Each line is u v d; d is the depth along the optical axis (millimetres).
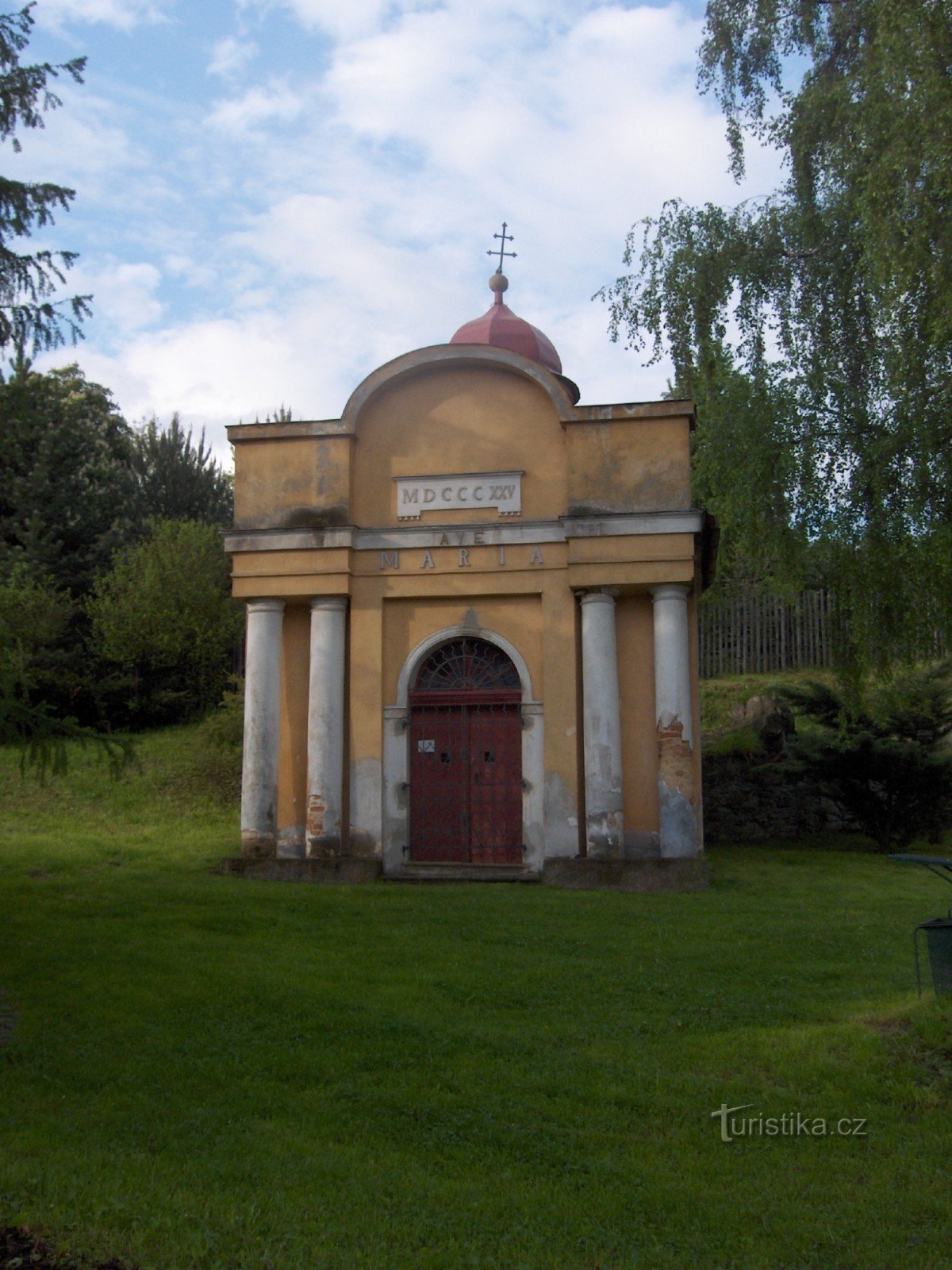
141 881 15820
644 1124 7207
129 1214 5695
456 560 17688
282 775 17891
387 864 17359
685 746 16594
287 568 17812
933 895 15609
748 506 18500
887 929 12750
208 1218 5723
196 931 12461
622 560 16953
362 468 18328
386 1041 8656
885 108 15305
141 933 12289
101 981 10250
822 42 19094
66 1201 5812
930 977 10344
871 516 17859
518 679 17641
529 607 17625
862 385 18734
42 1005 9539
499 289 22328
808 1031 8719
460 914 13445
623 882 15883
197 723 29734
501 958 11227
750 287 19594
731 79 19859
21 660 23359
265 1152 6621
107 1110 7258
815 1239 5711
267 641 17859
